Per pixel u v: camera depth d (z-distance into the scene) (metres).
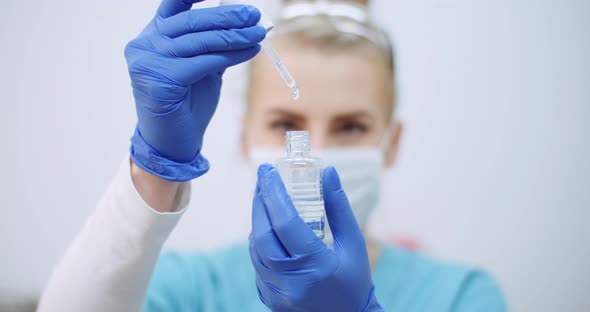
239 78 1.70
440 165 2.30
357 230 0.98
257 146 1.56
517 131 2.27
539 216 2.27
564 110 2.24
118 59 2.28
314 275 0.91
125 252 1.02
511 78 2.27
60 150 2.29
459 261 2.30
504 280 2.29
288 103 1.48
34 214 2.29
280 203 0.91
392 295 1.57
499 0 2.26
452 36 2.29
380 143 1.58
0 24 2.27
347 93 1.49
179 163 1.04
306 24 1.53
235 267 1.63
